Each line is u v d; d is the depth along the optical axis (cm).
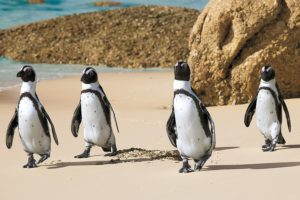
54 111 2698
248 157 1578
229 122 2227
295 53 2700
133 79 3838
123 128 2231
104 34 5469
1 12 7244
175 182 1332
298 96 2755
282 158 1520
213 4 2811
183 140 1438
